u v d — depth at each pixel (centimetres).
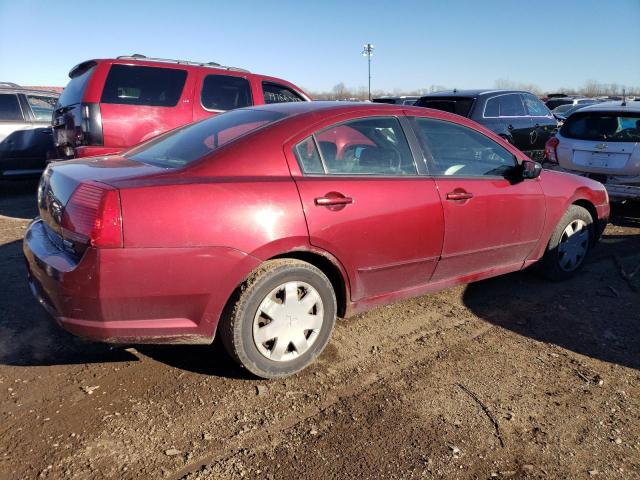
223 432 259
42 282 273
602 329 389
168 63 635
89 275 251
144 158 331
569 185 462
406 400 291
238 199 278
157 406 278
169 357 329
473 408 286
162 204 260
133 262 254
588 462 248
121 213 251
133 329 265
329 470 237
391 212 332
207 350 339
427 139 372
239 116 357
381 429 266
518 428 271
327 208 306
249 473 233
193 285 269
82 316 260
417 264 357
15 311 385
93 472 229
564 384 313
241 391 294
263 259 285
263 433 260
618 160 667
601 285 479
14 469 229
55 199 283
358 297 337
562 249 474
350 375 316
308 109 340
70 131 610
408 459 245
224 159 292
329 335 323
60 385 293
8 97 852
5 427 255
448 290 460
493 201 390
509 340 368
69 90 639
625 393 306
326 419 272
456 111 923
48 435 251
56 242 284
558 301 439
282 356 303
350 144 333
